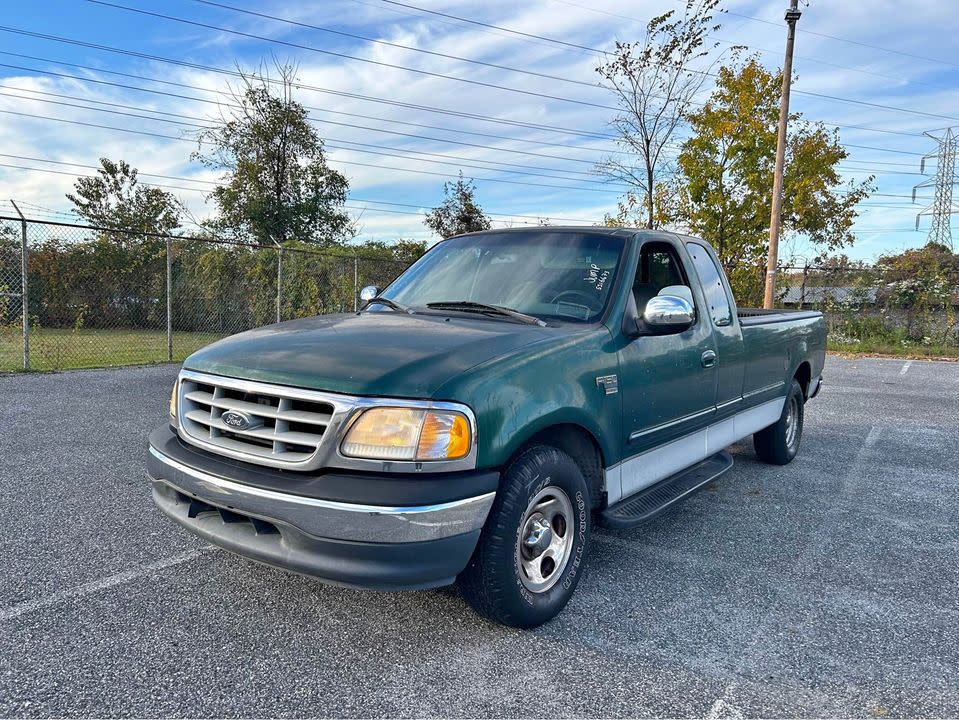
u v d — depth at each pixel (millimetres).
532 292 3879
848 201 22484
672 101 22328
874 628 3227
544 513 3135
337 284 18922
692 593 3572
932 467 6379
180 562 3730
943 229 52750
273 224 37156
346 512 2543
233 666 2742
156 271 18578
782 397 6039
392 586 2588
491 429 2748
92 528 4207
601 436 3379
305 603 3291
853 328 20688
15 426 6953
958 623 3295
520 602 2955
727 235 22438
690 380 4215
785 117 17922
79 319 17141
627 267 3875
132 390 9289
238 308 19203
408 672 2738
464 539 2674
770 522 4770
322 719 2432
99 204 37906
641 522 3635
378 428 2615
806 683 2750
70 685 2580
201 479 2865
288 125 37312
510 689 2645
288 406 2764
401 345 2975
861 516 4926
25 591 3355
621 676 2758
